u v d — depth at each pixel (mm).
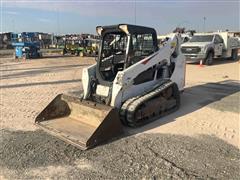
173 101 8031
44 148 5668
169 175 4625
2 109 8531
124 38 7418
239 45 23703
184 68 9000
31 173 4770
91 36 34875
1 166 5008
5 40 54375
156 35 7855
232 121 7250
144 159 5180
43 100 9555
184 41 20812
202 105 8727
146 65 7434
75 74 15695
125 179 4535
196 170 4777
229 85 11922
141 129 6695
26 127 6891
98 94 7223
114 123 6062
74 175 4688
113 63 7613
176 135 6309
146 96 7051
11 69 18891
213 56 20062
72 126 6602
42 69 18500
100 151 5527
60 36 49875
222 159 5164
